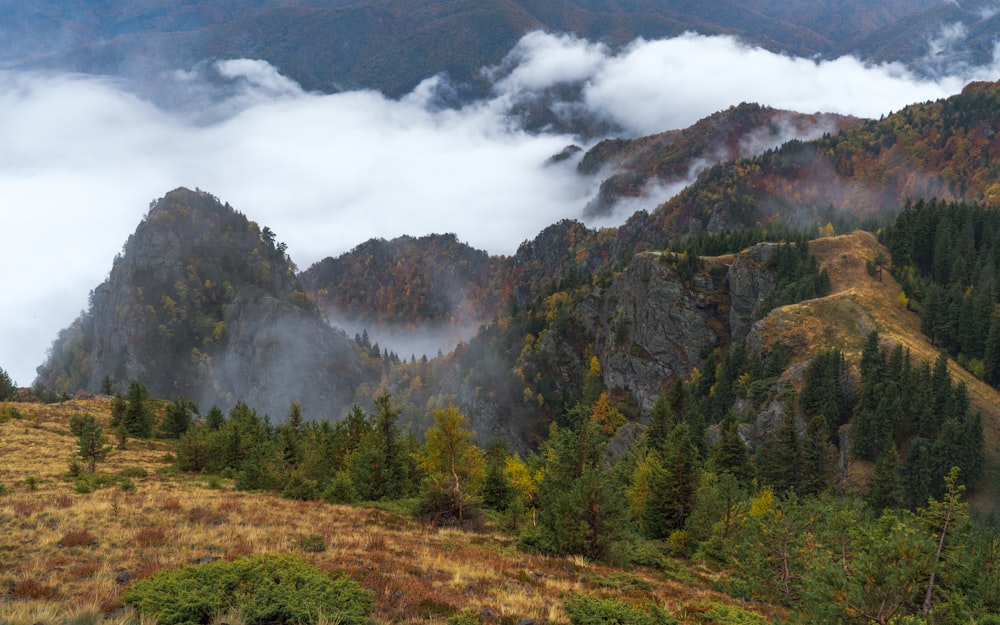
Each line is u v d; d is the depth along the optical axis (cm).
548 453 3697
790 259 15375
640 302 19200
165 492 3309
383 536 2462
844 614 1421
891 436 8331
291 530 2356
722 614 1817
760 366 11700
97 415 8938
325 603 1285
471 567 2097
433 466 3366
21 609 1220
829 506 4134
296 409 6531
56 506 2502
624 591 2100
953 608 1891
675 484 4231
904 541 1420
